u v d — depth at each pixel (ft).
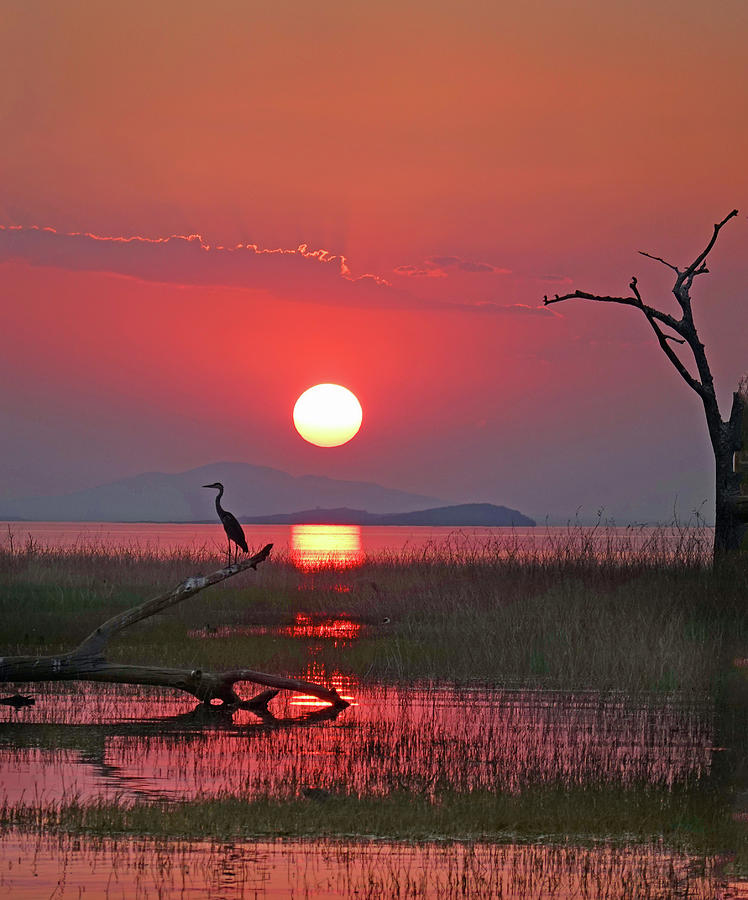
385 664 190.08
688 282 282.56
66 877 82.38
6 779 113.50
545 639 193.67
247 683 178.29
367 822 97.81
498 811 101.96
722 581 226.79
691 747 133.18
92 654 161.68
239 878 83.05
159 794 107.45
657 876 84.99
